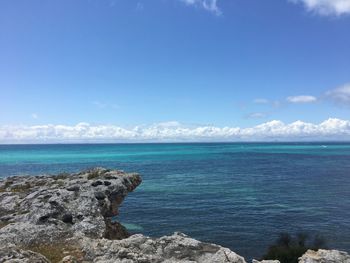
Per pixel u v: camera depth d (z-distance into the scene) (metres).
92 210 23.23
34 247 17.98
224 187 79.00
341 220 48.22
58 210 22.45
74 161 152.00
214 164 145.88
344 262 16.98
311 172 114.12
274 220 48.19
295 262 27.23
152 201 61.12
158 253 16.94
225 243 38.19
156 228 43.94
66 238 19.44
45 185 29.62
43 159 165.00
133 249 17.02
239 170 120.38
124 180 29.59
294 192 72.44
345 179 95.56
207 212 52.81
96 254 16.53
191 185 81.88
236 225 45.47
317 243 35.06
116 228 26.91
